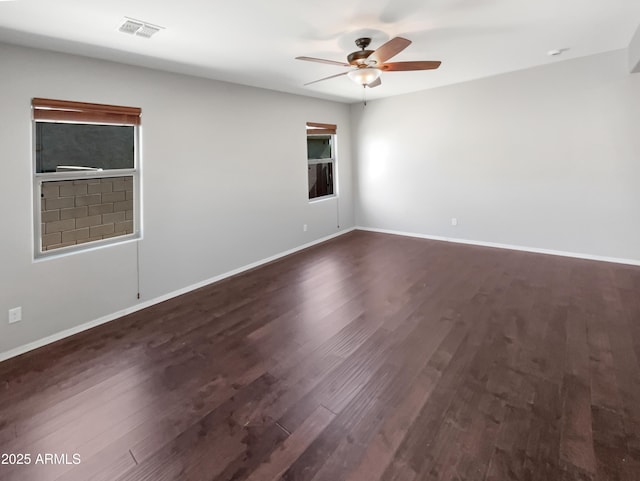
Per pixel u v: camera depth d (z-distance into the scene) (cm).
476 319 309
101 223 340
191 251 411
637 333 276
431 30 302
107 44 288
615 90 422
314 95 562
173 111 381
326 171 656
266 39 301
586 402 201
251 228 486
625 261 443
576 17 293
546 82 466
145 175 360
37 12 229
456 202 575
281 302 363
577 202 467
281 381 231
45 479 162
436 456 167
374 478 156
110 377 242
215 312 346
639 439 173
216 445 179
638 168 422
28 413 206
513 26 304
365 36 304
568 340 269
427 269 452
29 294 285
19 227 278
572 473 155
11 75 270
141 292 364
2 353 271
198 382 233
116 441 183
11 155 272
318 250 570
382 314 325
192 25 264
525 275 416
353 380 229
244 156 468
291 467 164
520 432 180
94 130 328
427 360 249
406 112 606
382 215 673
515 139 503
